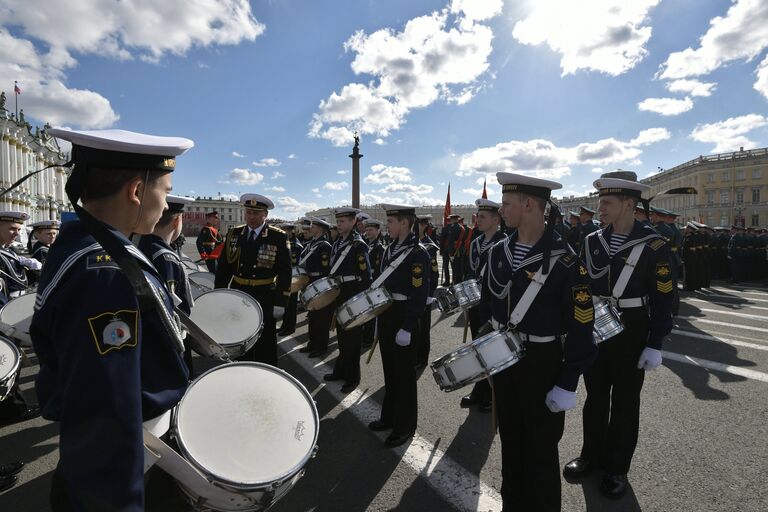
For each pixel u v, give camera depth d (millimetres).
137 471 953
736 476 2990
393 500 2818
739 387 4574
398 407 3533
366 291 3592
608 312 2756
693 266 11711
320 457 3352
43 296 1041
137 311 1041
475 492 2904
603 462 3051
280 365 5695
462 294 4395
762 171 53625
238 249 4629
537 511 2176
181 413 1513
